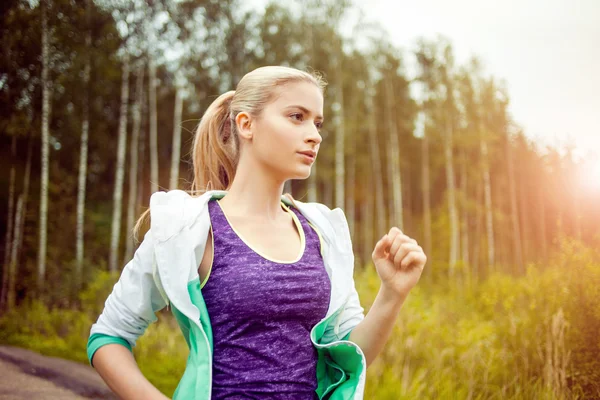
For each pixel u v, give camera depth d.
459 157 15.87
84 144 10.54
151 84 12.38
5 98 8.28
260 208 1.19
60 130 10.41
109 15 10.23
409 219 19.50
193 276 1.05
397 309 1.14
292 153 1.14
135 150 12.16
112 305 1.07
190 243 1.06
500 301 3.64
